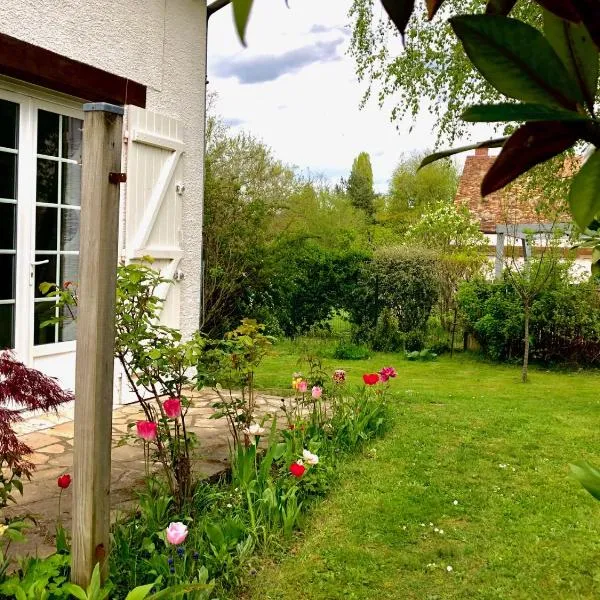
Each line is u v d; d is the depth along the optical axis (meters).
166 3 5.80
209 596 2.54
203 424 4.98
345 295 10.60
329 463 4.14
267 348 3.85
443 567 2.99
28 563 2.26
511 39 0.44
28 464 2.54
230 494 3.33
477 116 0.42
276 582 2.79
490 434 5.16
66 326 5.23
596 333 9.24
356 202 30.91
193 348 3.31
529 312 8.62
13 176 4.69
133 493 3.43
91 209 2.09
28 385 2.43
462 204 14.26
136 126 5.36
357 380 7.73
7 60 4.29
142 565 2.57
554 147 0.47
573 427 5.47
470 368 9.22
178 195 6.00
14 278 4.74
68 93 4.93
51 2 4.60
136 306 3.19
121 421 4.91
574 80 0.46
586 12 0.43
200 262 6.49
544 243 9.33
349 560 3.00
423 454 4.57
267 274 9.30
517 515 3.56
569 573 2.96
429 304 10.32
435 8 0.47
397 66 8.69
